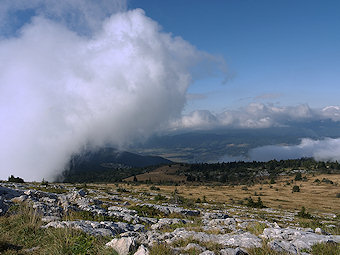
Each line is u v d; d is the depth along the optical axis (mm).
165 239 10914
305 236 10625
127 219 20156
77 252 8992
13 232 11641
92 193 56125
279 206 93500
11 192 24438
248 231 13672
